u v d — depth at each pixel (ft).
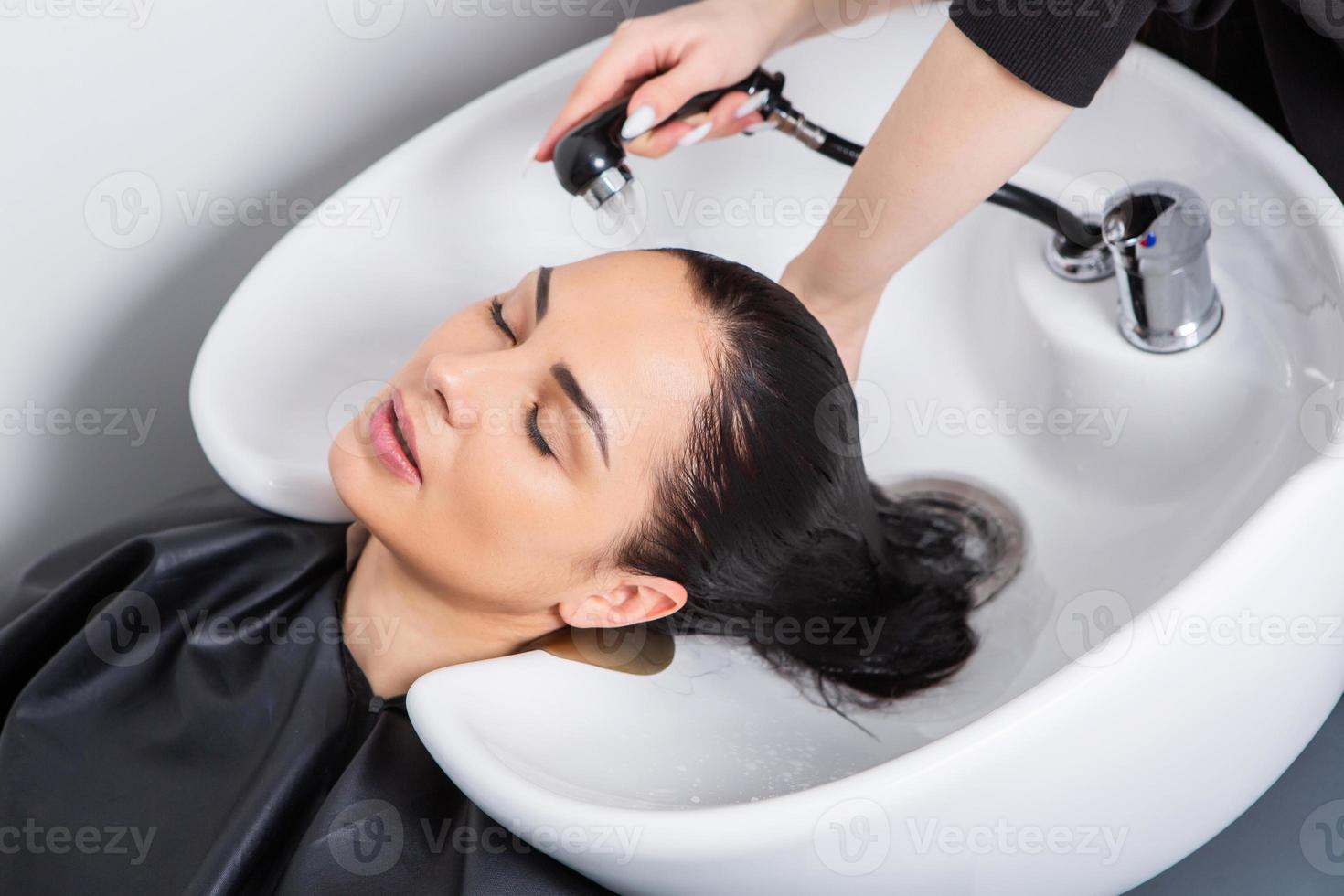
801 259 2.66
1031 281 2.87
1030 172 2.97
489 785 2.01
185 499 3.05
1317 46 2.44
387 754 2.47
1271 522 1.93
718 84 2.64
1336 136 2.56
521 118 3.07
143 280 3.27
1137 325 2.65
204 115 3.12
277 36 3.11
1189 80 2.72
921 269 3.11
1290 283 2.53
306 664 2.63
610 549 2.37
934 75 2.13
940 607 2.77
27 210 2.99
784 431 2.33
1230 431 2.57
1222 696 1.94
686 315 2.30
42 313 3.16
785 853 1.84
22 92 2.84
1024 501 2.86
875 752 2.50
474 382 2.26
